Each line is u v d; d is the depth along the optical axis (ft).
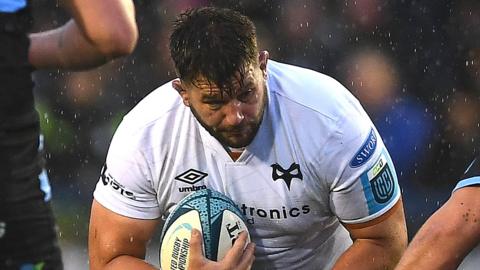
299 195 49.24
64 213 106.63
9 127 30.83
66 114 110.32
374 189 49.57
